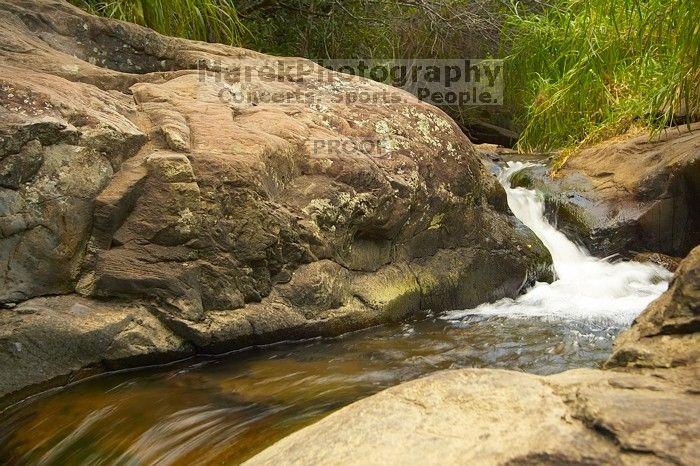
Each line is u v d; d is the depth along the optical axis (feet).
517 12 37.47
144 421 10.43
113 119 13.52
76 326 11.94
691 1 19.79
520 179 24.67
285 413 10.48
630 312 16.87
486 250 18.44
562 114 29.19
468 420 6.41
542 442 5.81
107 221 12.55
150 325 12.64
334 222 15.20
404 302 16.14
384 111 18.21
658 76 24.22
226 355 13.35
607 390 6.42
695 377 6.61
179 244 13.08
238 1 31.65
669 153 22.09
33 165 11.86
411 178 16.81
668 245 21.31
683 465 5.26
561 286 19.33
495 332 14.98
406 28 37.37
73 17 17.43
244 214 13.62
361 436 6.49
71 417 10.71
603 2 24.25
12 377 11.28
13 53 14.98
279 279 14.29
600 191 22.84
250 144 14.39
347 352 13.55
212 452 9.29
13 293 11.69
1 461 9.71
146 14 21.76
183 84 16.76
